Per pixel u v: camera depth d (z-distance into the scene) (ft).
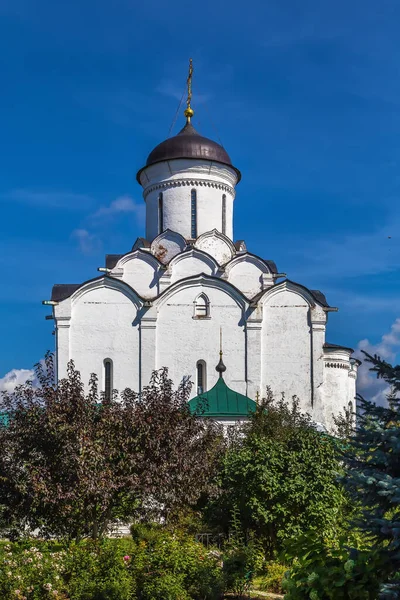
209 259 117.91
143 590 43.45
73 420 51.37
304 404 109.40
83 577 43.91
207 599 44.88
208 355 110.22
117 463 51.90
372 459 31.27
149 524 60.03
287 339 111.14
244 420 97.35
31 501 50.01
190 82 133.39
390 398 32.07
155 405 54.29
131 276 117.80
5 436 51.98
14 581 43.16
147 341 109.81
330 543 50.19
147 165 125.80
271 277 118.62
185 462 53.06
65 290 114.52
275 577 49.52
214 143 127.03
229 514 59.77
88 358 109.29
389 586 26.91
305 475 57.26
